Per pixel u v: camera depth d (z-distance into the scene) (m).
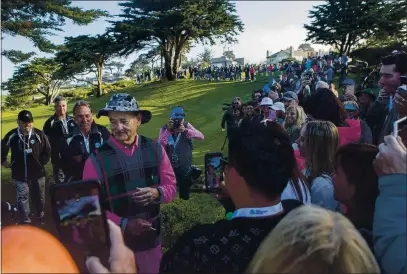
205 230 1.36
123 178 2.15
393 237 1.21
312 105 2.80
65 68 20.58
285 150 1.36
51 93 25.23
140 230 2.08
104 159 2.15
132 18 30.91
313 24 34.44
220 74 32.06
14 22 7.90
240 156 1.34
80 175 3.59
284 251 1.04
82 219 1.33
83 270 1.20
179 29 31.64
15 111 22.28
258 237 1.31
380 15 31.61
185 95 23.69
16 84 24.38
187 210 4.42
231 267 1.28
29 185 4.62
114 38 28.34
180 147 4.76
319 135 2.03
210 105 19.28
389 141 1.32
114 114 2.17
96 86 22.80
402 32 33.03
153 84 30.73
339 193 1.54
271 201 1.37
